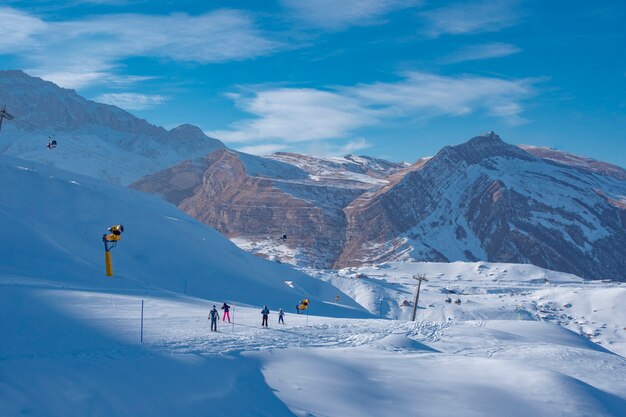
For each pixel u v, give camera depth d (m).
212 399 24.16
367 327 51.94
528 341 51.94
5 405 17.31
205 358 28.64
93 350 27.19
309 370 31.66
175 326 39.12
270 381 28.41
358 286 177.12
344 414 25.78
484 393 30.97
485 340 49.97
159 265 91.38
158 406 21.94
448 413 27.89
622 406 32.66
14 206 86.69
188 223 115.06
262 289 96.88
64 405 18.98
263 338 38.94
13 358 23.16
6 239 68.12
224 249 110.12
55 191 94.19
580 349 49.72
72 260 68.44
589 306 171.38
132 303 47.53
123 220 97.75
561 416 28.92
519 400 30.47
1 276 51.75
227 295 89.56
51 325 32.81
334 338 43.84
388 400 28.78
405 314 159.38
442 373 34.62
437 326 55.19
